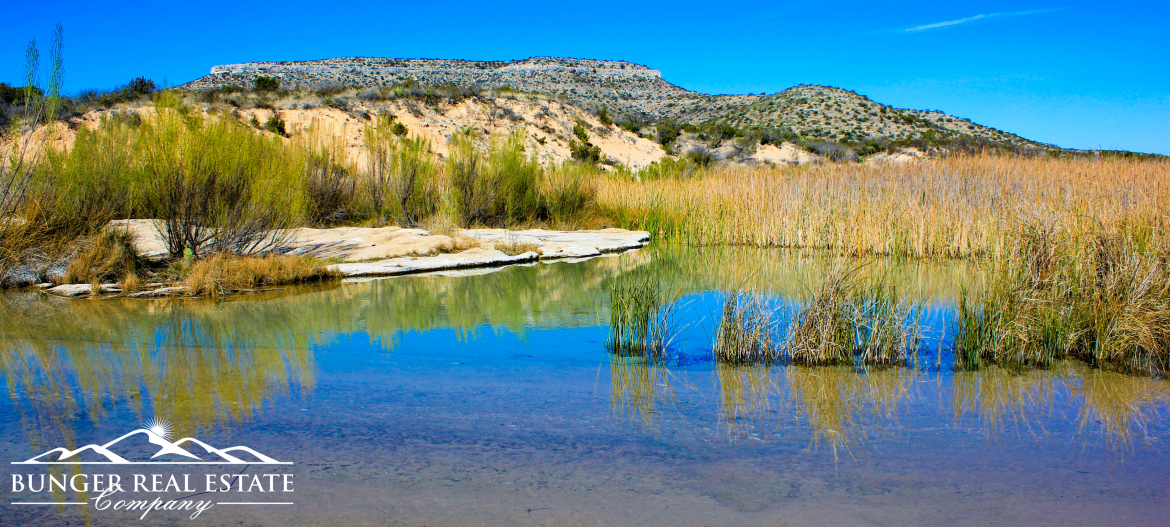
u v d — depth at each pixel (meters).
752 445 3.50
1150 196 10.47
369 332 6.28
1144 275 5.32
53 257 9.04
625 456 3.33
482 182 17.09
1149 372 4.92
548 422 3.82
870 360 5.26
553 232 16.09
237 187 9.95
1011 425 3.81
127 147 11.02
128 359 5.14
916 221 11.96
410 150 16.23
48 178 9.55
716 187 17.00
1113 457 3.35
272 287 8.80
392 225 15.59
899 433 3.69
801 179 15.62
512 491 2.93
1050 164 15.90
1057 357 5.36
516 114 39.16
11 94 21.61
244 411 3.95
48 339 5.78
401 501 2.82
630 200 18.94
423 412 3.96
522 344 5.85
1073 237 6.04
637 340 5.70
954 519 2.71
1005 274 5.94
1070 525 2.67
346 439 3.51
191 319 6.76
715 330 6.39
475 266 11.02
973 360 5.19
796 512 2.76
